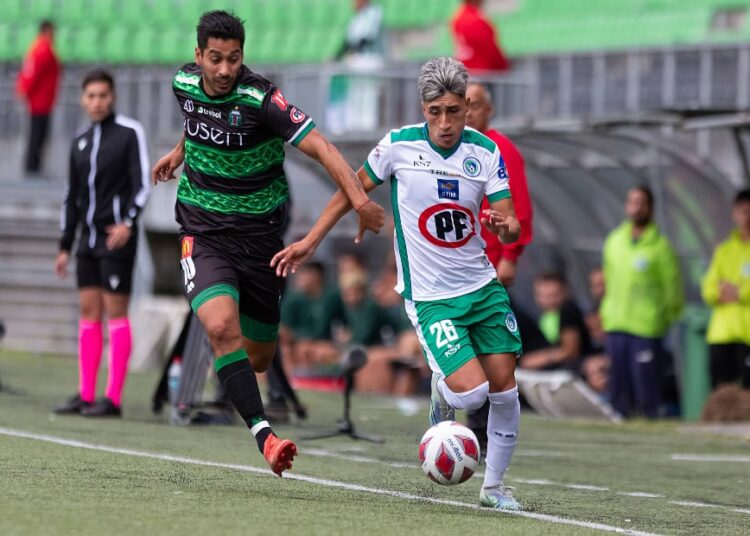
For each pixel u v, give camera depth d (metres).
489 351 20.30
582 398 44.31
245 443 29.45
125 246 34.03
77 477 20.98
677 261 46.25
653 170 47.16
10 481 19.94
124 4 86.38
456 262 20.36
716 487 25.77
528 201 27.39
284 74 60.59
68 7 86.75
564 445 34.47
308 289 57.66
